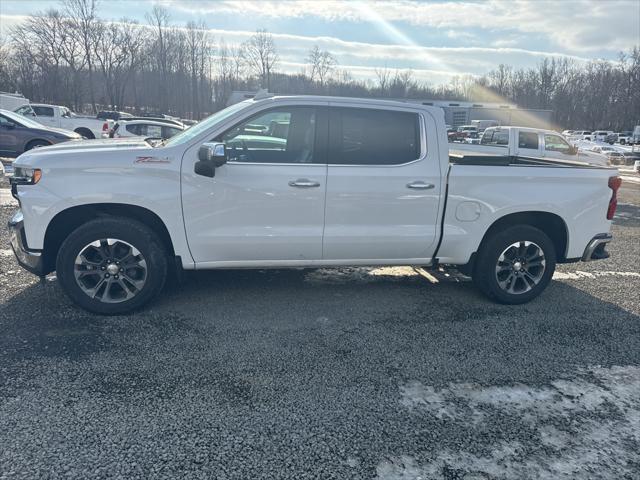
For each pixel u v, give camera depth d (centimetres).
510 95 8912
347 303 465
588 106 7819
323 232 422
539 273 472
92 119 2202
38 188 383
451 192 437
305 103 417
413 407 298
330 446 259
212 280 514
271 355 357
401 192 426
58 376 317
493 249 457
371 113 425
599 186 470
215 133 405
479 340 395
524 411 299
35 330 380
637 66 7088
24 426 265
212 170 393
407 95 8106
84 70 6203
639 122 6950
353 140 422
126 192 388
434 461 251
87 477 230
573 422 289
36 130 1387
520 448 264
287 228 416
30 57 5803
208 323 407
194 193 398
